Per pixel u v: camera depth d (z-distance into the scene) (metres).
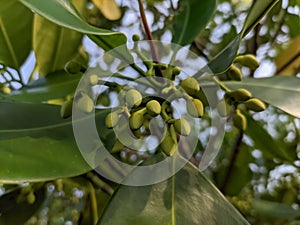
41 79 0.19
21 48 0.21
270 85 0.17
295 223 0.24
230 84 0.17
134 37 0.15
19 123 0.14
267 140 0.24
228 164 0.24
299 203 0.27
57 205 0.21
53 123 0.14
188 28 0.18
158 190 0.13
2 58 0.21
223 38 0.24
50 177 0.12
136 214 0.13
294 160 0.26
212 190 0.13
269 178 0.26
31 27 0.21
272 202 0.24
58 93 0.19
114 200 0.13
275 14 0.23
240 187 0.26
